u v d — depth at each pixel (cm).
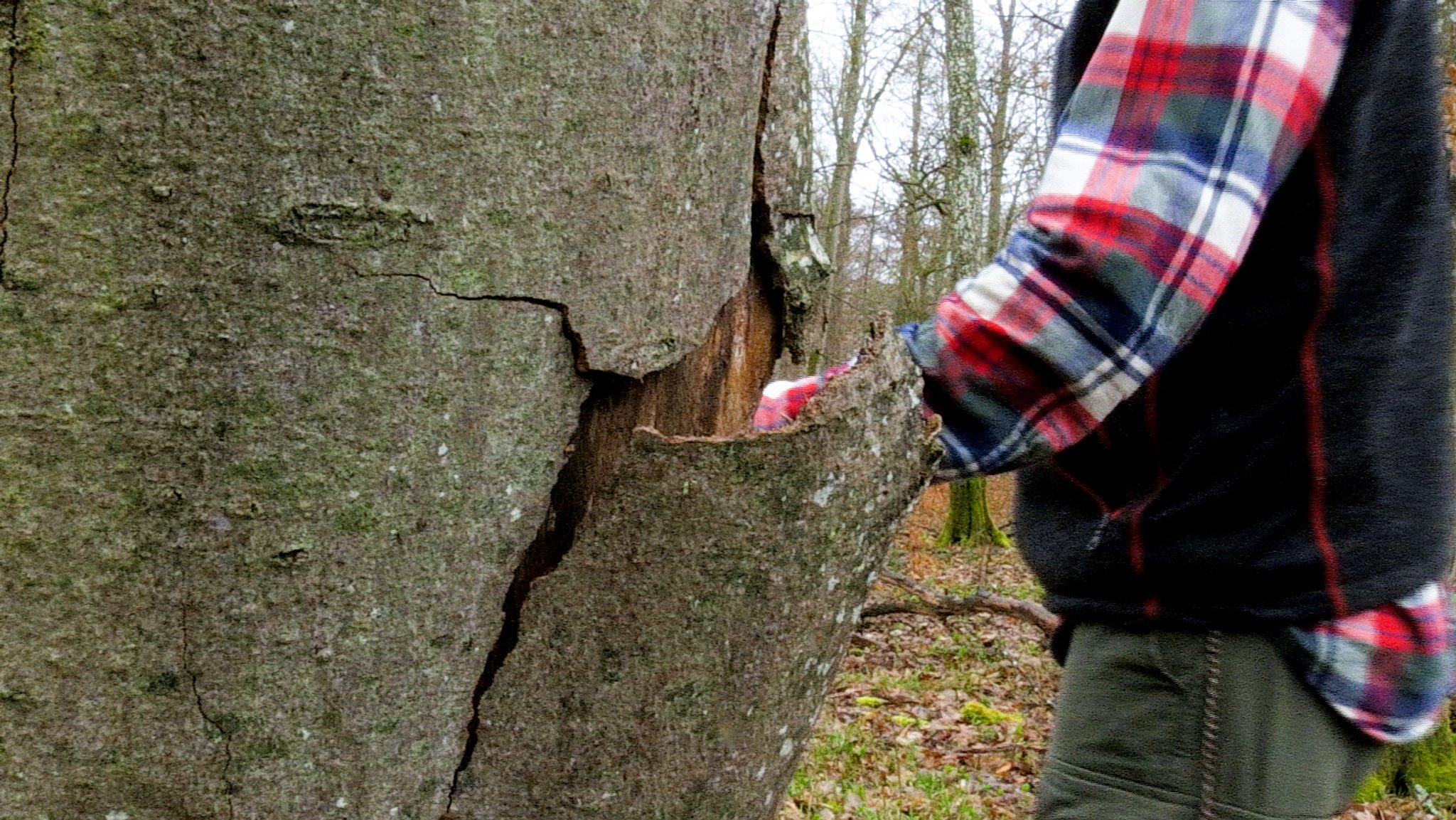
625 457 88
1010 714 570
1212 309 104
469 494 84
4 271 73
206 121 75
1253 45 94
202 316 76
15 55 72
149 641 78
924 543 1248
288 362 77
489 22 79
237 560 78
